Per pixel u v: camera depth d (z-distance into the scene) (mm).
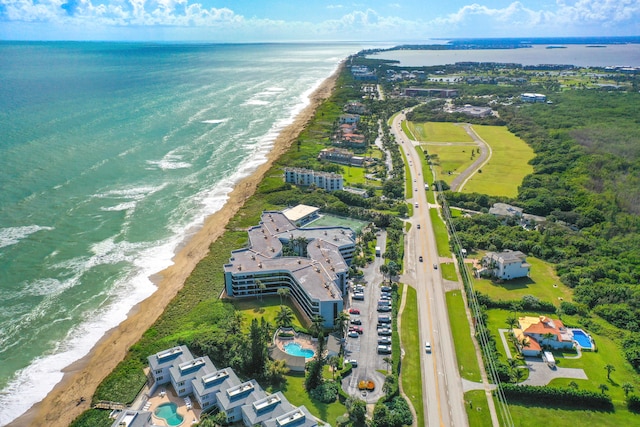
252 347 160000
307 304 191000
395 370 162375
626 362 171250
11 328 188250
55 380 164500
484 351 174125
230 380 150125
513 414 148250
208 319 190875
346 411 146750
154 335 184000
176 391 151000
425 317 196750
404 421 143625
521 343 174625
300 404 149250
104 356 175000
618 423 145625
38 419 148625
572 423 145250
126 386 157250
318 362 156875
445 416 147125
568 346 177375
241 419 142750
